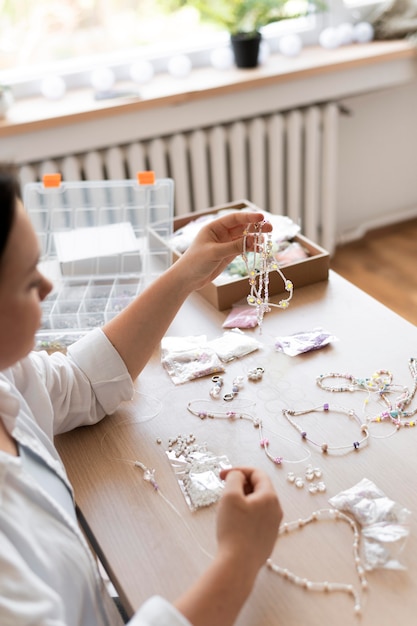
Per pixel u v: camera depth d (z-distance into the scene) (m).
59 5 2.45
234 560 0.77
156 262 1.60
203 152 2.63
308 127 2.79
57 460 0.96
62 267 1.55
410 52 2.75
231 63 2.64
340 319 1.33
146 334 1.14
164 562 0.88
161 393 1.18
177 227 1.65
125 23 2.57
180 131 2.60
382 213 3.35
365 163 3.19
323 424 1.08
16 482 0.80
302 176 2.97
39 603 0.71
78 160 2.50
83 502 0.98
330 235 3.07
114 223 1.62
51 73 2.51
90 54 2.58
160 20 2.61
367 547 0.87
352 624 0.79
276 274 1.40
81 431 1.12
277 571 0.85
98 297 1.51
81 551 0.85
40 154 2.40
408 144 3.23
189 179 2.78
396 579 0.83
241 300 1.41
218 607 0.75
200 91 2.45
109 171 2.52
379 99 3.06
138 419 1.13
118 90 2.48
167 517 0.95
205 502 0.96
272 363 1.23
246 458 1.03
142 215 1.63
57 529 0.83
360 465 1.00
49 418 1.03
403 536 0.88
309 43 2.85
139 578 0.86
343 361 1.22
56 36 2.50
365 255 3.16
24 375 1.02
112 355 1.12
